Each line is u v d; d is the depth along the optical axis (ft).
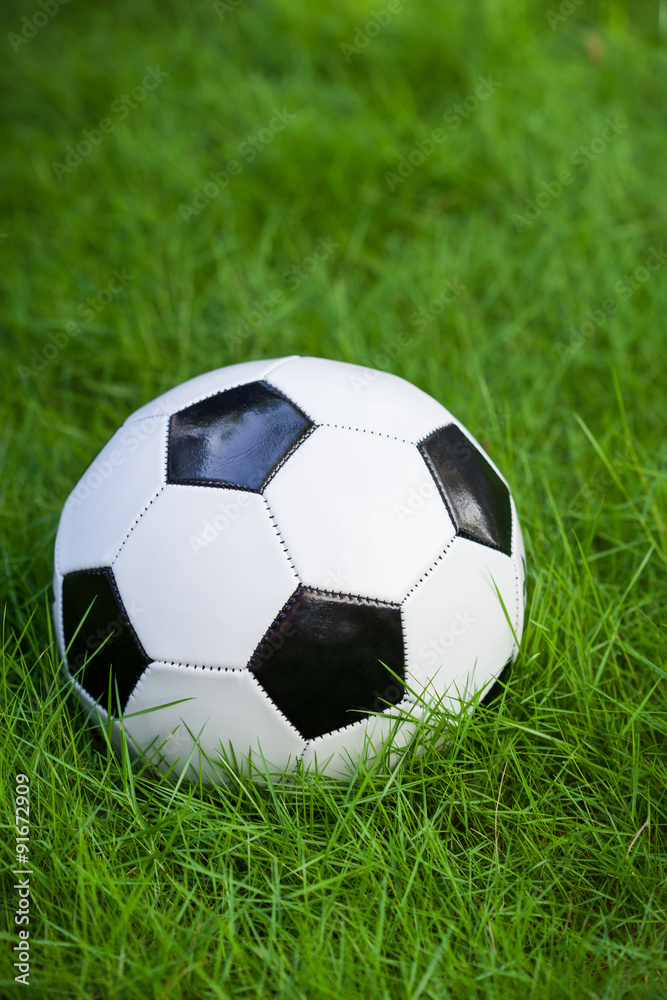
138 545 6.14
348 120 14.99
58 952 5.72
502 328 11.65
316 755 6.17
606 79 15.49
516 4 16.48
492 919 6.03
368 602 5.87
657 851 6.67
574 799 6.72
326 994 5.42
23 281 12.65
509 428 9.52
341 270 12.90
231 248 12.89
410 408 6.75
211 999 5.56
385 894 5.86
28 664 7.71
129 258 12.96
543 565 8.34
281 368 6.84
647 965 5.85
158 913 5.83
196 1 18.28
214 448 6.20
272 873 6.16
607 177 13.51
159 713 6.20
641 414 10.68
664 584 8.51
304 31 16.52
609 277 12.10
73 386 11.72
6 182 14.66
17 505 9.34
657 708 7.48
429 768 6.72
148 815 6.68
